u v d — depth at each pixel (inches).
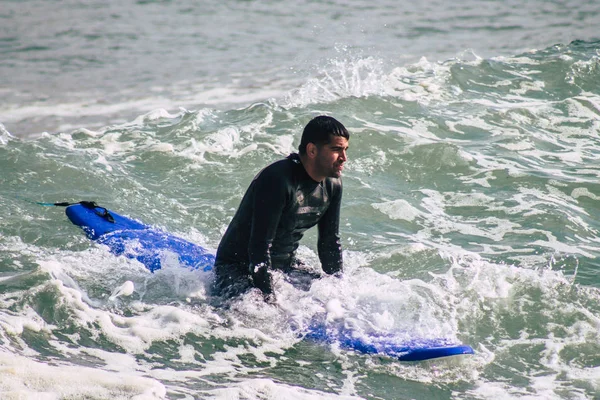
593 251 914.1
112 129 1338.6
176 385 603.5
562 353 687.7
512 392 623.5
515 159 1208.2
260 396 590.6
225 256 786.8
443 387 631.2
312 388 620.4
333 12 3137.3
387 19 2987.2
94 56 2358.5
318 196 737.6
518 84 1560.0
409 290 788.6
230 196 1086.4
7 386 547.8
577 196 1087.0
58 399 543.8
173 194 1088.8
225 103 1841.8
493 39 2637.8
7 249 871.1
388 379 641.6
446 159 1197.1
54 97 1903.3
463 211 1049.5
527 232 972.6
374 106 1428.4
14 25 2775.6
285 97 1502.2
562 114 1398.9
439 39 2620.6
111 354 653.9
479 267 852.0
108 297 768.9
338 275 792.3
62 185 1084.5
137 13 3093.0
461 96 1503.4
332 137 689.6
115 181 1107.3
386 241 954.1
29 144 1213.7
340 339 697.6
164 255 872.3
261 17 3034.0
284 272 784.9
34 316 698.2
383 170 1180.5
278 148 1245.7
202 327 712.4
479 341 706.8
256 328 716.7
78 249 890.1
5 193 1035.9
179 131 1310.3
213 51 2445.9
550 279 819.4
